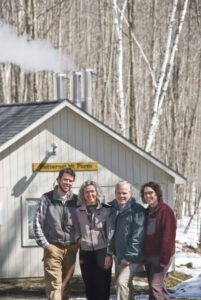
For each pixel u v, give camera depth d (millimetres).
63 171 10148
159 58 32812
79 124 15453
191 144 32125
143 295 12641
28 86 25766
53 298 10117
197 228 24906
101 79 33625
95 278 10148
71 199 10219
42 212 10172
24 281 14875
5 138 14805
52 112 15023
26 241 15117
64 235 10156
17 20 25203
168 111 32406
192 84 32469
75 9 34906
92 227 10109
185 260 17234
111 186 15664
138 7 34062
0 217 14969
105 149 15633
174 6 21594
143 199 10078
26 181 15141
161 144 33531
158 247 9938
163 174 15867
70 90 30344
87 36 34531
